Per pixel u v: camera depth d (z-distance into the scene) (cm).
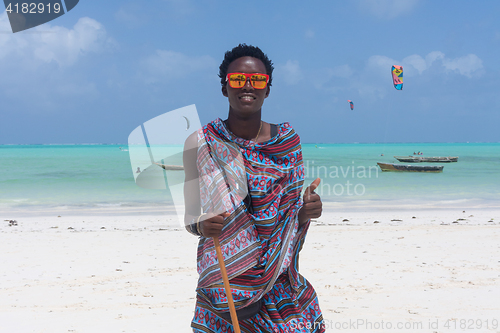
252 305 209
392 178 2825
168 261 713
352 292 535
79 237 938
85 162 4872
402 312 462
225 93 225
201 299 215
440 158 4731
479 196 1914
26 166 4162
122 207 1554
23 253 777
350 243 850
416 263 680
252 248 207
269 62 223
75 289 559
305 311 227
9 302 508
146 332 415
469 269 640
